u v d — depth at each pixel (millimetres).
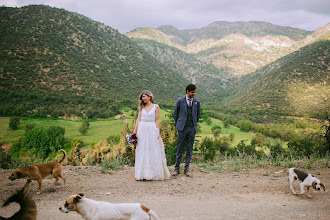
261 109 103188
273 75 134875
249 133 80000
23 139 53656
